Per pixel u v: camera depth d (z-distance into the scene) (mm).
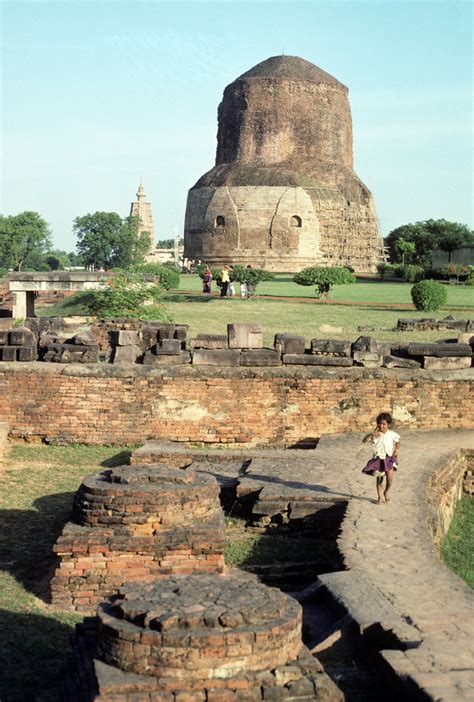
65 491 13828
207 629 6164
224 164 94688
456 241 87625
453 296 46156
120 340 16859
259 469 13297
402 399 16781
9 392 16547
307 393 16656
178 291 48875
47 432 16547
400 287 55812
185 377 16547
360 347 16922
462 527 13281
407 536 10008
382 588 8289
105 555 9305
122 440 16562
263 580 9883
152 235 143250
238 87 94750
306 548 11102
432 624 7367
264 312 35562
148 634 6098
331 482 12500
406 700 6316
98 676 6094
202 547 9344
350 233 92500
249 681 6066
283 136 93875
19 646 8188
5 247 132625
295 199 88938
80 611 9156
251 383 16578
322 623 7773
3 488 13906
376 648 7328
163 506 9422
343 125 96750
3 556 10836
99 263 131000
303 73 94812
